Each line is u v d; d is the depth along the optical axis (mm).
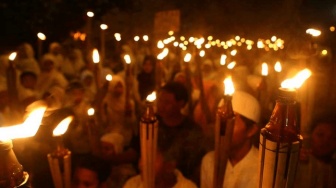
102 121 2811
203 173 1902
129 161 2506
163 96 2332
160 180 1786
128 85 3027
